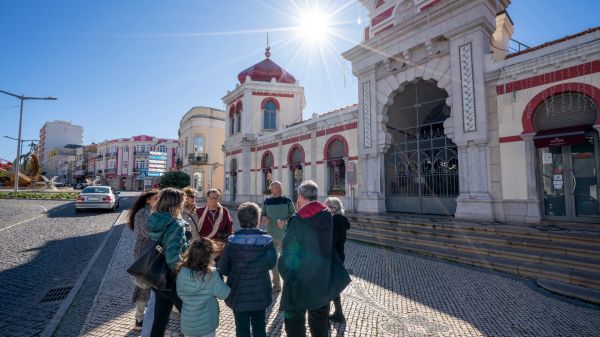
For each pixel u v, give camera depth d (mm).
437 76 10383
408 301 4602
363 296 4812
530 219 8055
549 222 7844
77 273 5738
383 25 12727
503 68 8719
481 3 9203
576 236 6215
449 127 9844
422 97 13375
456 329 3725
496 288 5125
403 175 11984
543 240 6590
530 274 5695
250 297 2680
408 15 11766
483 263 6344
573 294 4691
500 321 3926
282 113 22922
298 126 16953
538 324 3842
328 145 15039
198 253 2680
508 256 6363
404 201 11836
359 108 12773
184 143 34219
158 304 2939
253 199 20984
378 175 12023
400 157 12141
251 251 2766
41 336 3416
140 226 3840
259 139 20781
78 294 4730
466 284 5332
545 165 8172
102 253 7184
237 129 23797
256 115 22406
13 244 7863
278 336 3613
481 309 4297
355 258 7176
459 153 9578
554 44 7930
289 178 17859
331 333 3621
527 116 8266
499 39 12070
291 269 2777
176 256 2830
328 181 15125
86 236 9250
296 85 23266
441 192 10742
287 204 5234
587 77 7359
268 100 22734
